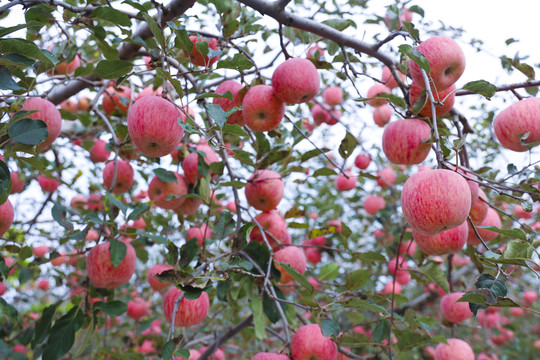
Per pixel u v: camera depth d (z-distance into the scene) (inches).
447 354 50.6
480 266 48.7
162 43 40.4
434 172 37.5
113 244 44.9
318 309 40.3
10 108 43.3
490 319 79.7
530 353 98.9
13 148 40.1
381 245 73.5
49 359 45.1
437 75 41.7
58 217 43.2
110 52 45.9
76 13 44.4
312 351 41.9
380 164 79.2
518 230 35.3
